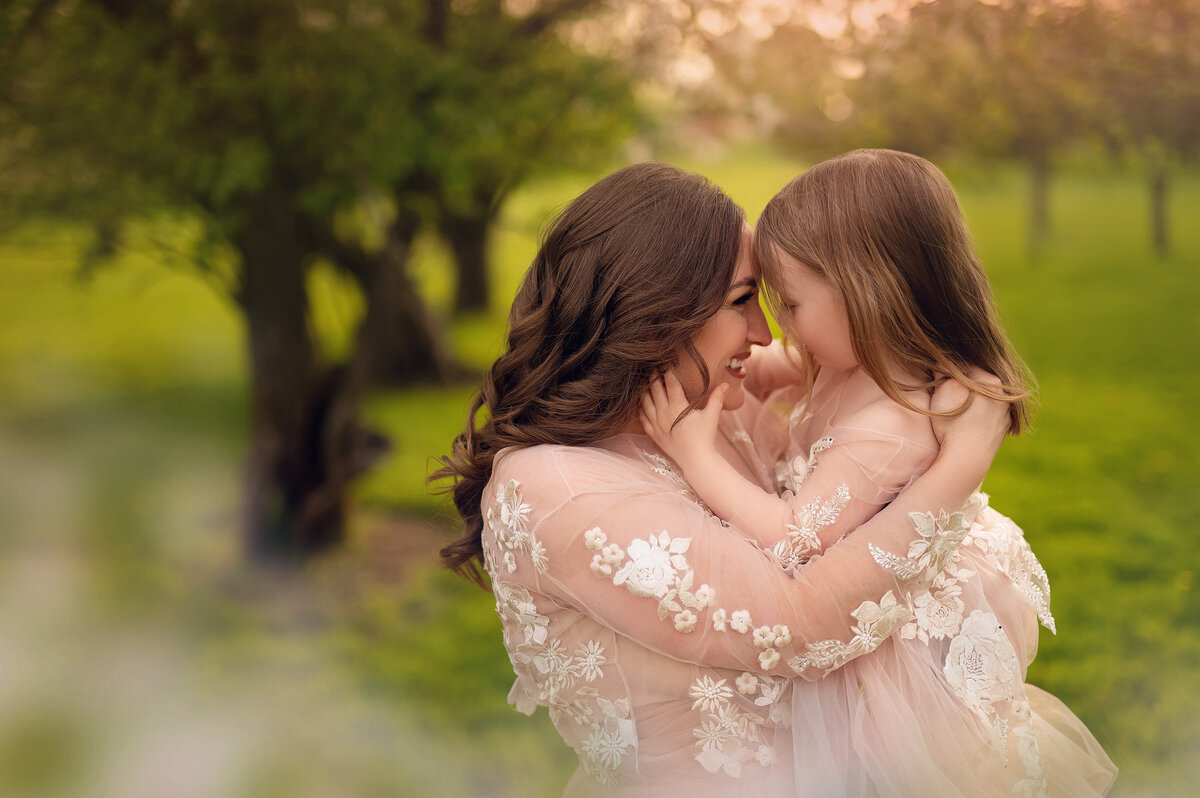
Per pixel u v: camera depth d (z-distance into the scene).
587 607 1.22
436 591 5.49
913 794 1.20
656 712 1.28
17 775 3.85
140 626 5.05
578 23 5.11
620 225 1.29
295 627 5.11
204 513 6.63
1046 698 1.50
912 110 4.53
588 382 1.30
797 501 1.26
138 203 4.08
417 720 4.21
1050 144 4.73
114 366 10.90
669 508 1.22
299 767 3.83
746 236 1.33
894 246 1.23
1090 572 5.40
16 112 4.02
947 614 1.30
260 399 5.53
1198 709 4.00
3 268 12.00
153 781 3.69
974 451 1.22
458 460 1.46
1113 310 9.97
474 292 13.01
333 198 4.56
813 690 1.27
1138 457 6.85
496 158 5.26
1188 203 11.20
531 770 3.85
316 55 4.20
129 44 4.00
